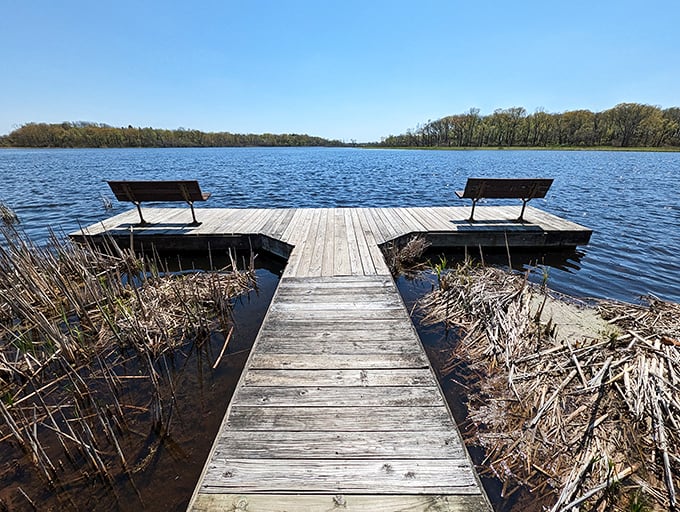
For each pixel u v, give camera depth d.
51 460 2.12
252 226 5.86
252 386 2.18
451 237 5.54
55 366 2.99
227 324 3.71
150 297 3.99
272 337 2.72
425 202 10.82
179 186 5.32
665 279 4.76
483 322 3.41
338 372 2.31
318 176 18.03
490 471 2.01
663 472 1.87
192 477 2.00
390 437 1.80
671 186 12.85
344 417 1.93
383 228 5.70
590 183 13.65
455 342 3.30
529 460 2.05
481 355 3.04
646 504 1.74
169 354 3.17
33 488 1.96
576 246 5.80
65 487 1.96
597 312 3.71
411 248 5.18
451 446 1.75
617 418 2.17
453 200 11.15
